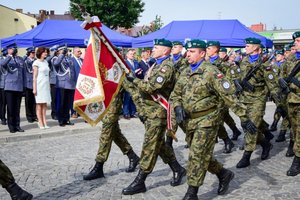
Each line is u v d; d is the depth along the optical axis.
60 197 4.80
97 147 7.75
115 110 5.34
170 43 4.79
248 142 6.13
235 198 4.70
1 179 4.17
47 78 9.45
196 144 4.21
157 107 4.75
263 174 5.76
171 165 5.16
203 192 4.93
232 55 8.95
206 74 4.18
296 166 5.67
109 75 4.76
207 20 14.57
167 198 4.71
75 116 11.55
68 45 13.04
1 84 10.06
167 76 4.55
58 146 7.89
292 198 4.69
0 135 8.55
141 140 8.43
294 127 5.87
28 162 6.55
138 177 4.88
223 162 6.51
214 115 4.23
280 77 5.94
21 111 13.26
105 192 4.97
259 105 6.16
